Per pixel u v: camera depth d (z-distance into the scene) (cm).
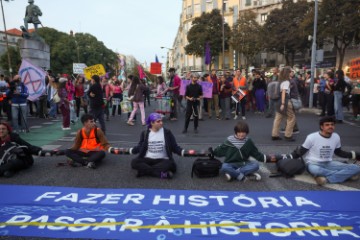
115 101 1388
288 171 495
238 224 347
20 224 349
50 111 1300
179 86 1183
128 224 348
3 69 6012
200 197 424
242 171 488
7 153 523
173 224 347
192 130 958
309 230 332
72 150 573
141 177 511
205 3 5734
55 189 456
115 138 837
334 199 413
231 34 4616
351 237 318
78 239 318
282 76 753
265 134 870
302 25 3372
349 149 679
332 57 4100
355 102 1166
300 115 1289
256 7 5062
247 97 1467
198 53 4941
